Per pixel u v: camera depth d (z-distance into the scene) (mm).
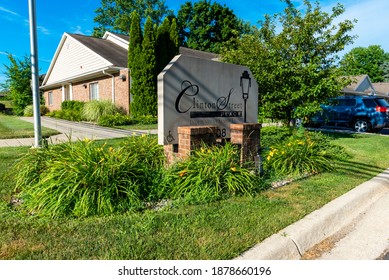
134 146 4543
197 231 2775
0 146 6859
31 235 2645
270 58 8555
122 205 3252
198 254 2414
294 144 5484
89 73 16484
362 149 7406
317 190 4105
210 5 35688
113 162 3512
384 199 4145
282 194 3918
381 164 5832
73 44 19203
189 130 4129
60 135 9250
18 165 4113
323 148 6430
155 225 2859
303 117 8648
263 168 4879
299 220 3096
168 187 3758
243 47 9375
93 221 2939
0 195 3588
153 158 4453
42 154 4004
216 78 4934
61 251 2404
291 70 8039
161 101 4246
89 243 2525
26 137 8477
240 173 4035
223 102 5070
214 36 35906
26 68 23250
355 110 12703
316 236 2924
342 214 3445
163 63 14867
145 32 13906
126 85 15281
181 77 4410
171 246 2516
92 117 14078
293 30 9078
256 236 2711
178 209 3291
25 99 23234
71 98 20953
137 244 2521
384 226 3301
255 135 4949
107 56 16531
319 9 9109
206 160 3969
